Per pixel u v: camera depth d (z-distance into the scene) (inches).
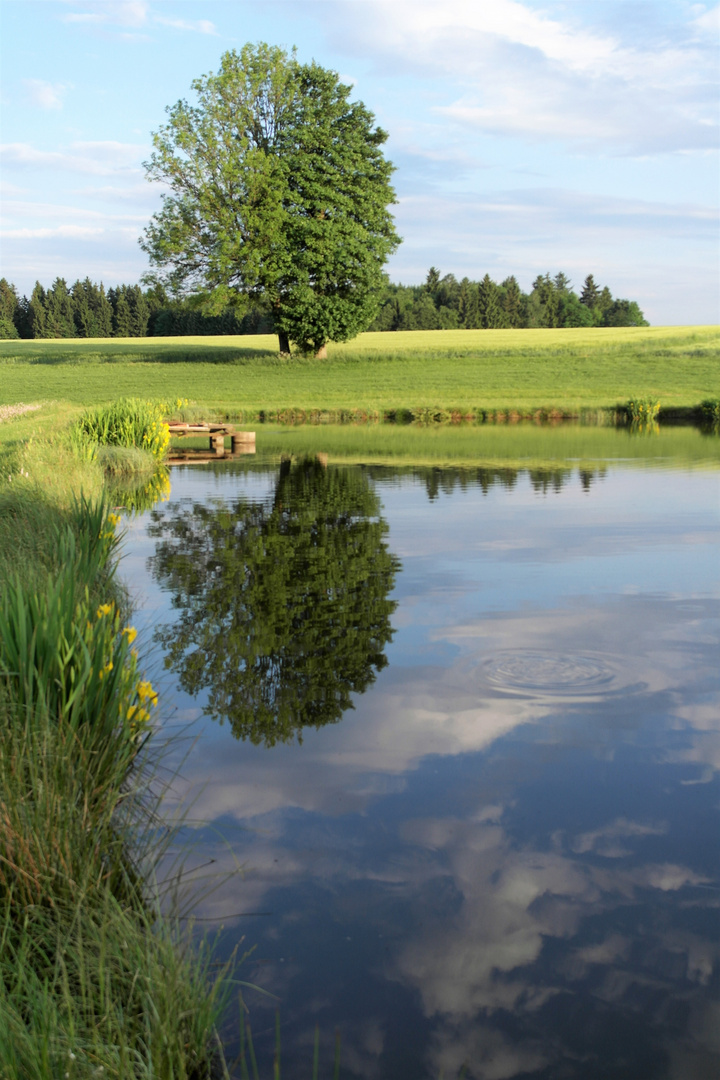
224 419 1453.0
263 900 136.3
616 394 1608.0
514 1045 108.0
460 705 217.8
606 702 219.5
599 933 130.0
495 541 441.7
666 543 433.4
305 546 430.3
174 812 163.2
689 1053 107.2
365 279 1924.2
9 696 154.6
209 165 1833.2
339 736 199.6
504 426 1349.7
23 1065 90.0
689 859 149.1
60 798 133.6
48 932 115.8
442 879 142.7
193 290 1899.6
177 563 388.2
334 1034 109.7
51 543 288.0
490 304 5024.6
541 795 172.1
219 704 217.9
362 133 1952.5
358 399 1609.3
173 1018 103.5
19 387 1777.8
